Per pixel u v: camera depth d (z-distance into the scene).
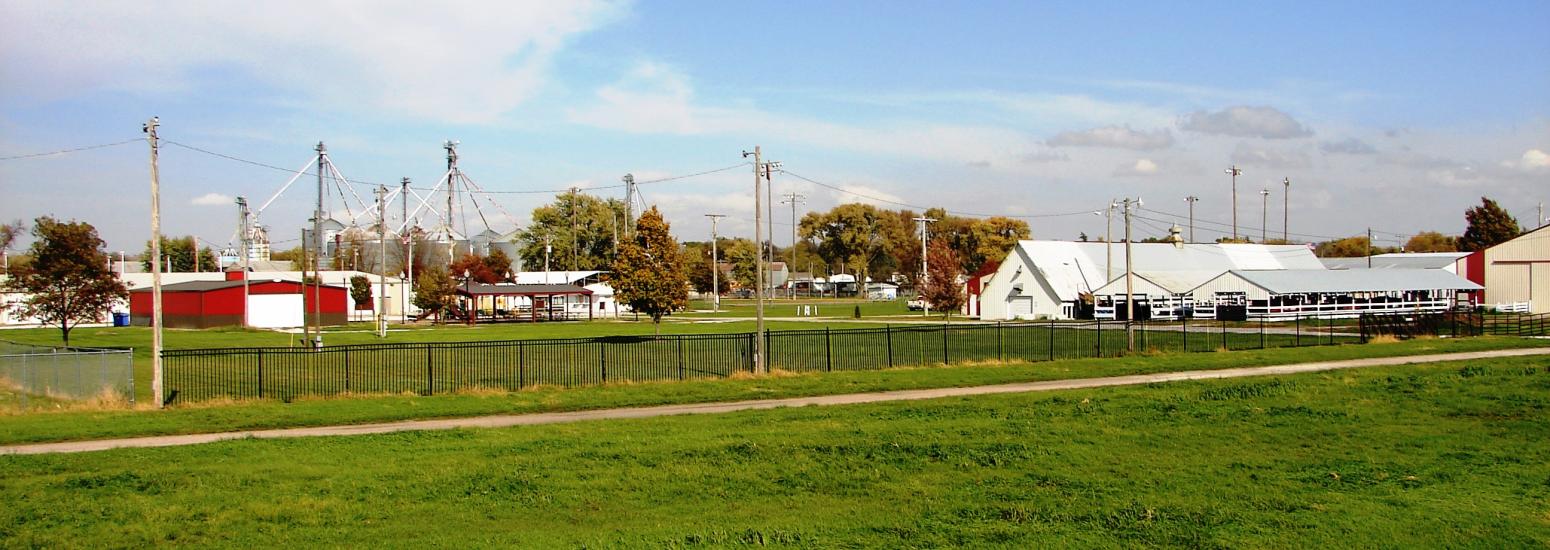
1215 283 77.69
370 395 28.25
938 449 17.69
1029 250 87.38
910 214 190.00
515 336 63.53
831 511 13.52
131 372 28.39
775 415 23.16
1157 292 79.44
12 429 22.09
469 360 41.41
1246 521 12.57
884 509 13.57
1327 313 74.12
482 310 101.75
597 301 115.44
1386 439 18.62
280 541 12.26
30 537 12.39
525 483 15.30
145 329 72.56
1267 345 47.44
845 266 191.38
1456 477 15.12
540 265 153.12
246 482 15.55
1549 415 21.23
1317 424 20.39
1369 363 37.28
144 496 14.62
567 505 14.05
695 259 146.25
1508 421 20.67
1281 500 13.65
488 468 16.44
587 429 21.19
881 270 195.75
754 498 14.40
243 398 28.34
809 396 28.88
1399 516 12.72
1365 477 15.17
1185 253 92.81
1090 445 18.11
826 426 20.86
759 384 30.86
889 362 37.94
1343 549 11.38
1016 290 88.06
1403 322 52.84
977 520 12.85
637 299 58.06
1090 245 90.88
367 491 14.91
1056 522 12.66
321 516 13.43
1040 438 18.81
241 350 29.53
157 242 28.36
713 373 35.56
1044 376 33.66
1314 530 12.09
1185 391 26.56
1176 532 12.07
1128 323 45.78
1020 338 52.34
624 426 21.64
